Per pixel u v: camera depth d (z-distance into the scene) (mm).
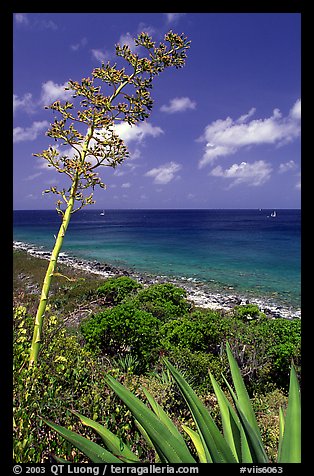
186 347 8320
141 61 3641
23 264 25797
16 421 2738
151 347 8312
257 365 8047
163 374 5828
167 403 4219
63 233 3654
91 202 3711
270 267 39062
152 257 46562
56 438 2852
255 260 44219
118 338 8094
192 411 1917
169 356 7535
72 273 30578
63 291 13367
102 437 2330
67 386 3525
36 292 13484
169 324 8984
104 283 16469
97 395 3268
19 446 2525
